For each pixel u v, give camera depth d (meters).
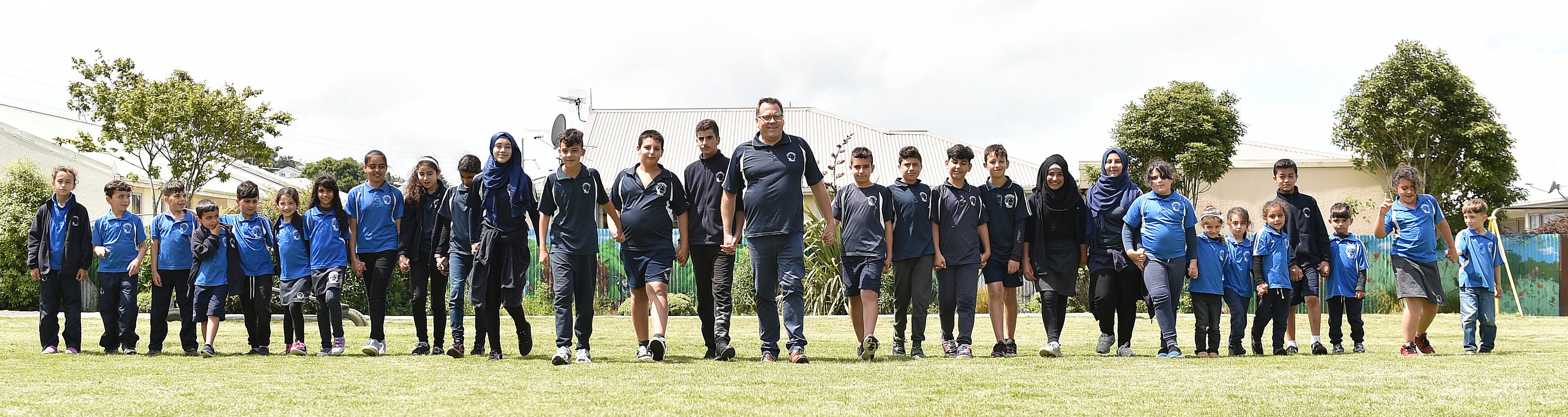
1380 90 20.02
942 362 5.23
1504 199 19.52
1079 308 13.91
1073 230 6.12
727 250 5.41
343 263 6.43
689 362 5.23
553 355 5.89
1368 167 20.66
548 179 5.32
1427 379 4.23
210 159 20.09
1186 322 11.05
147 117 19.61
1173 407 3.38
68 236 6.43
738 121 26.30
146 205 24.09
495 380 4.23
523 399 3.57
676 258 5.65
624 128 26.06
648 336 5.80
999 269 6.09
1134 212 6.01
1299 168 21.25
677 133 25.81
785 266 5.30
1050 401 3.53
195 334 6.32
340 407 3.38
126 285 6.43
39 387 3.95
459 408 3.35
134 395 3.70
